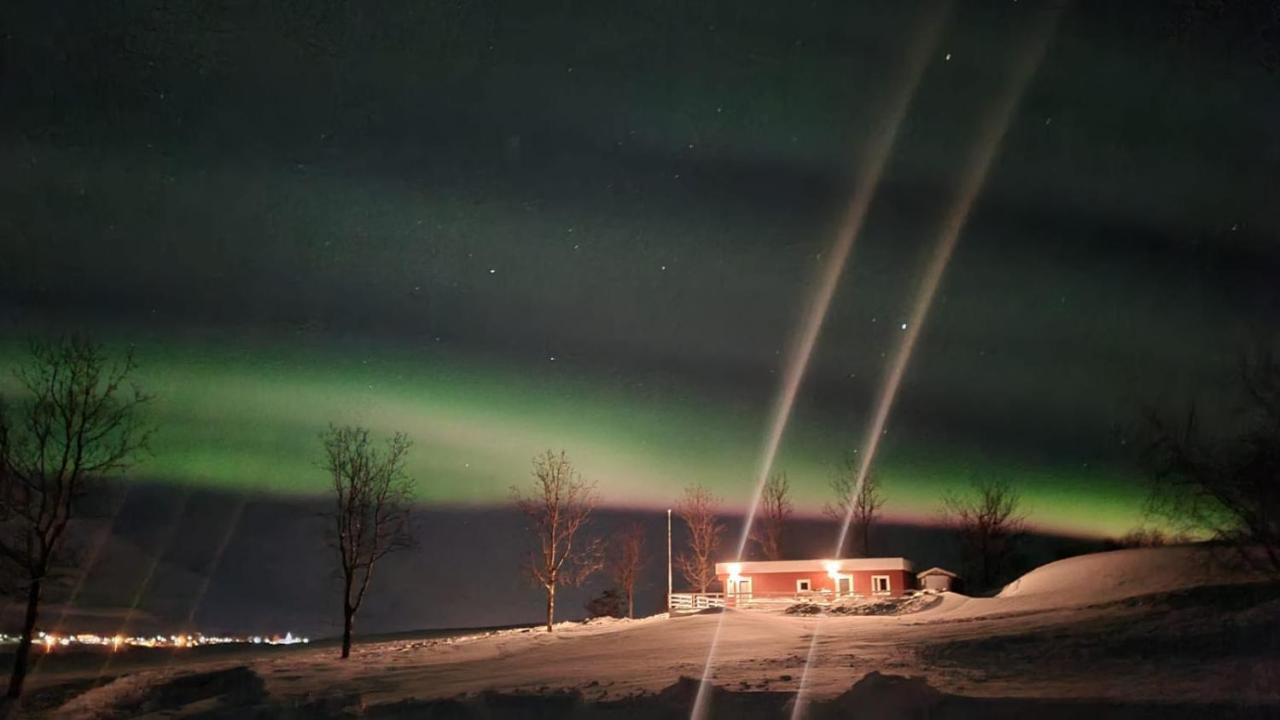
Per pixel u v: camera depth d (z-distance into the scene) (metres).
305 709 20.09
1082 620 34.03
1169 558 46.12
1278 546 27.33
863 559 58.97
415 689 28.55
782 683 22.48
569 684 26.14
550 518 56.41
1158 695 18.31
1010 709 16.16
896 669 25.69
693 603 60.12
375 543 47.91
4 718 24.72
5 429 29.97
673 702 18.53
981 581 77.75
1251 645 24.22
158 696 24.34
